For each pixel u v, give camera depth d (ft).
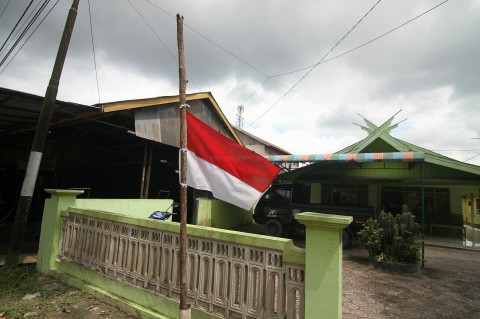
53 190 17.47
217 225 37.55
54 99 17.25
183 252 8.98
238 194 11.48
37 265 17.60
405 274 20.27
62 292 14.39
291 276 9.09
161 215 25.38
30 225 30.68
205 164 11.96
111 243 14.21
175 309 11.19
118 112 22.48
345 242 29.32
